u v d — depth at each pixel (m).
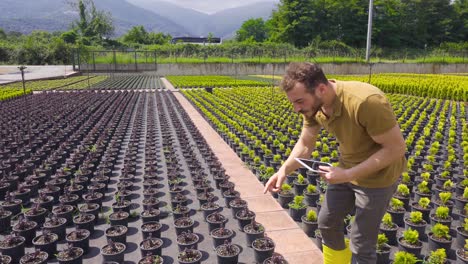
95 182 7.75
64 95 23.58
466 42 71.12
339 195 3.41
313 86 2.81
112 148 10.81
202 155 10.33
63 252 5.00
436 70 53.78
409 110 17.75
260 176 8.34
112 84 33.53
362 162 2.97
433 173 8.56
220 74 51.44
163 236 5.88
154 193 7.28
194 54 59.62
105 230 6.11
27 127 13.29
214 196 7.37
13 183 7.72
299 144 3.67
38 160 9.64
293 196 6.88
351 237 3.39
